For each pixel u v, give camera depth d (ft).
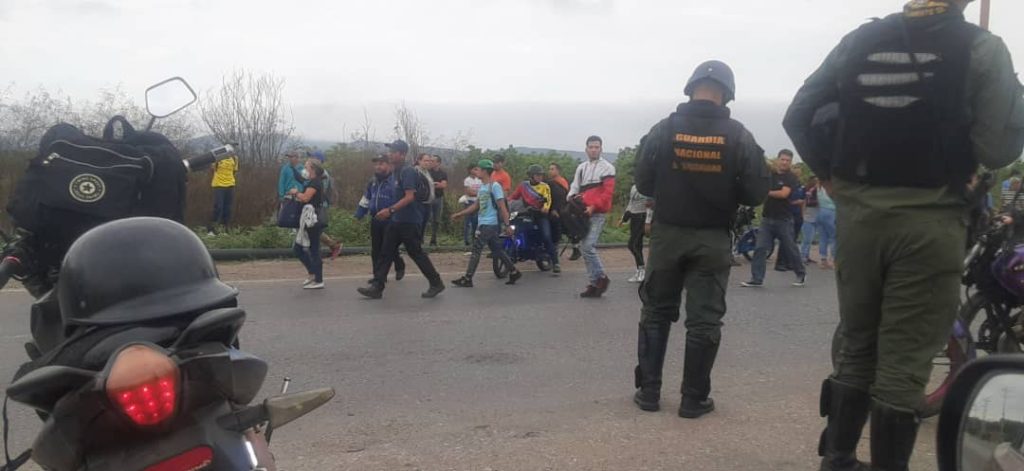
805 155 12.23
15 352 22.88
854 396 12.53
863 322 12.15
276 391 19.63
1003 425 7.04
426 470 14.56
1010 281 16.06
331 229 53.06
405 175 32.94
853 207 11.56
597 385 20.03
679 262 16.85
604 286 33.96
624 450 15.46
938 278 11.21
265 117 72.84
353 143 74.43
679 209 16.49
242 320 7.85
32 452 7.98
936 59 10.77
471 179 54.19
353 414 17.81
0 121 51.06
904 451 11.75
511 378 20.72
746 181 16.15
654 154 16.75
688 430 16.55
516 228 41.83
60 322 9.37
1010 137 10.66
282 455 15.31
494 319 28.66
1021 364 7.00
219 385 7.54
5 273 10.88
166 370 6.90
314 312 29.86
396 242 33.19
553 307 31.27
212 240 47.85
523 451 15.46
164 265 8.05
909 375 11.51
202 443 7.27
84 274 7.98
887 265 11.48
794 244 38.09
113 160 11.35
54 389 7.17
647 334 17.66
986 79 10.64
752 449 15.51
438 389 19.76
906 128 10.91
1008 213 16.42
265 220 57.31
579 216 33.45
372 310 30.42
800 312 30.45
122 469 7.14
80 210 10.94
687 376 17.28
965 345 16.51
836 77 11.73
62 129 11.69
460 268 44.47
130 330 7.72
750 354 23.31
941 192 11.07
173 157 11.96
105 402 6.84
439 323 27.86
